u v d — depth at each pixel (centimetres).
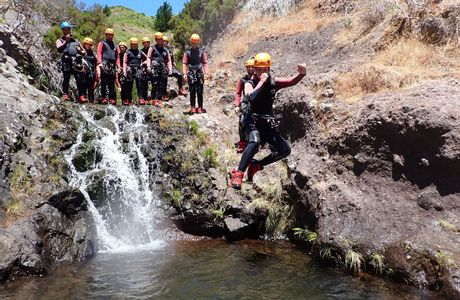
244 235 775
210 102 1151
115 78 1028
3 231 592
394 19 1012
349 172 710
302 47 1300
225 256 663
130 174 841
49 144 790
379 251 575
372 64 894
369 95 793
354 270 582
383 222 607
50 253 622
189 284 542
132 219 798
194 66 1020
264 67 481
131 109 958
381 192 650
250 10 1831
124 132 903
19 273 561
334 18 1370
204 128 960
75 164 794
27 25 1329
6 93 854
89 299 496
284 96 938
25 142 753
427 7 967
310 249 694
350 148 722
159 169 871
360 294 508
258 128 494
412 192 620
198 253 683
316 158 777
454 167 582
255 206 777
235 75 1301
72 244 658
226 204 792
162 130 921
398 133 648
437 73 795
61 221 668
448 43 879
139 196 832
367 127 696
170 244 748
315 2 1551
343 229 631
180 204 813
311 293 512
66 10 1881
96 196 782
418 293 508
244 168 479
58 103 927
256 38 1538
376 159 677
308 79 932
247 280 555
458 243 535
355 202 654
